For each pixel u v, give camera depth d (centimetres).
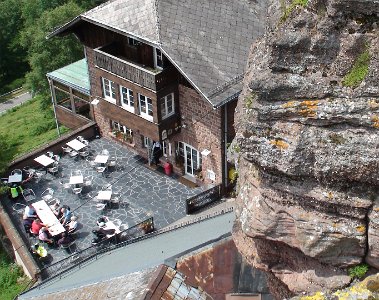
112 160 3475
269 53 1197
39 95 5247
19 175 3269
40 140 4688
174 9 3020
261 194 1330
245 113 1281
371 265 1286
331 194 1227
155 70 3100
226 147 3055
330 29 1122
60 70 3838
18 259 2939
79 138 3609
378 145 1136
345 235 1248
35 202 3153
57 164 3412
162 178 3325
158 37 2889
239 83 2892
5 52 6775
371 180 1177
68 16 4809
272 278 1526
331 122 1166
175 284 1473
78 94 3694
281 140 1220
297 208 1288
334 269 1325
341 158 1173
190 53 2905
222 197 3150
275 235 1346
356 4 1085
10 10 6750
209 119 3025
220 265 1633
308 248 1298
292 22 1152
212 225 2052
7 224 2956
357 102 1137
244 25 3139
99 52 3192
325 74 1157
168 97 3095
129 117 3272
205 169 3212
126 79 3123
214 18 3089
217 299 1627
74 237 2920
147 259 1728
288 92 1184
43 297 1866
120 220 3014
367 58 1116
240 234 1525
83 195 3219
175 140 3281
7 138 4819
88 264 2183
